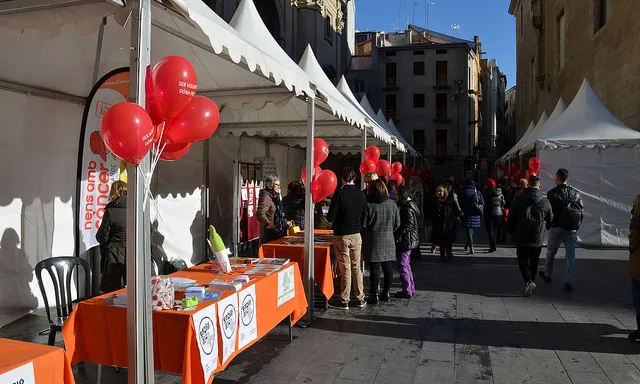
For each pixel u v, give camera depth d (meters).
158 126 2.74
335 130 8.75
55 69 4.87
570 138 10.93
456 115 37.09
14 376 2.03
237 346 3.47
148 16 2.57
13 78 4.81
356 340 4.73
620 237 10.74
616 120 11.29
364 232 6.13
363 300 6.00
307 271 5.29
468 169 36.94
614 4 13.80
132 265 2.58
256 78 5.32
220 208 9.03
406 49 37.84
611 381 3.81
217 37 2.95
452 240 9.38
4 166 4.86
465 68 37.28
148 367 2.65
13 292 5.01
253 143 10.45
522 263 6.57
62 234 5.56
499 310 5.86
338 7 29.39
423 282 7.52
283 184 12.80
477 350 4.49
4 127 4.85
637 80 12.20
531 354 4.39
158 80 2.56
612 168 10.75
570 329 5.12
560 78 19.70
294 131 8.85
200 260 8.28
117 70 4.79
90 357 3.09
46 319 5.11
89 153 4.98
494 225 10.63
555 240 7.11
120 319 3.00
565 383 3.77
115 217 4.64
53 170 5.43
